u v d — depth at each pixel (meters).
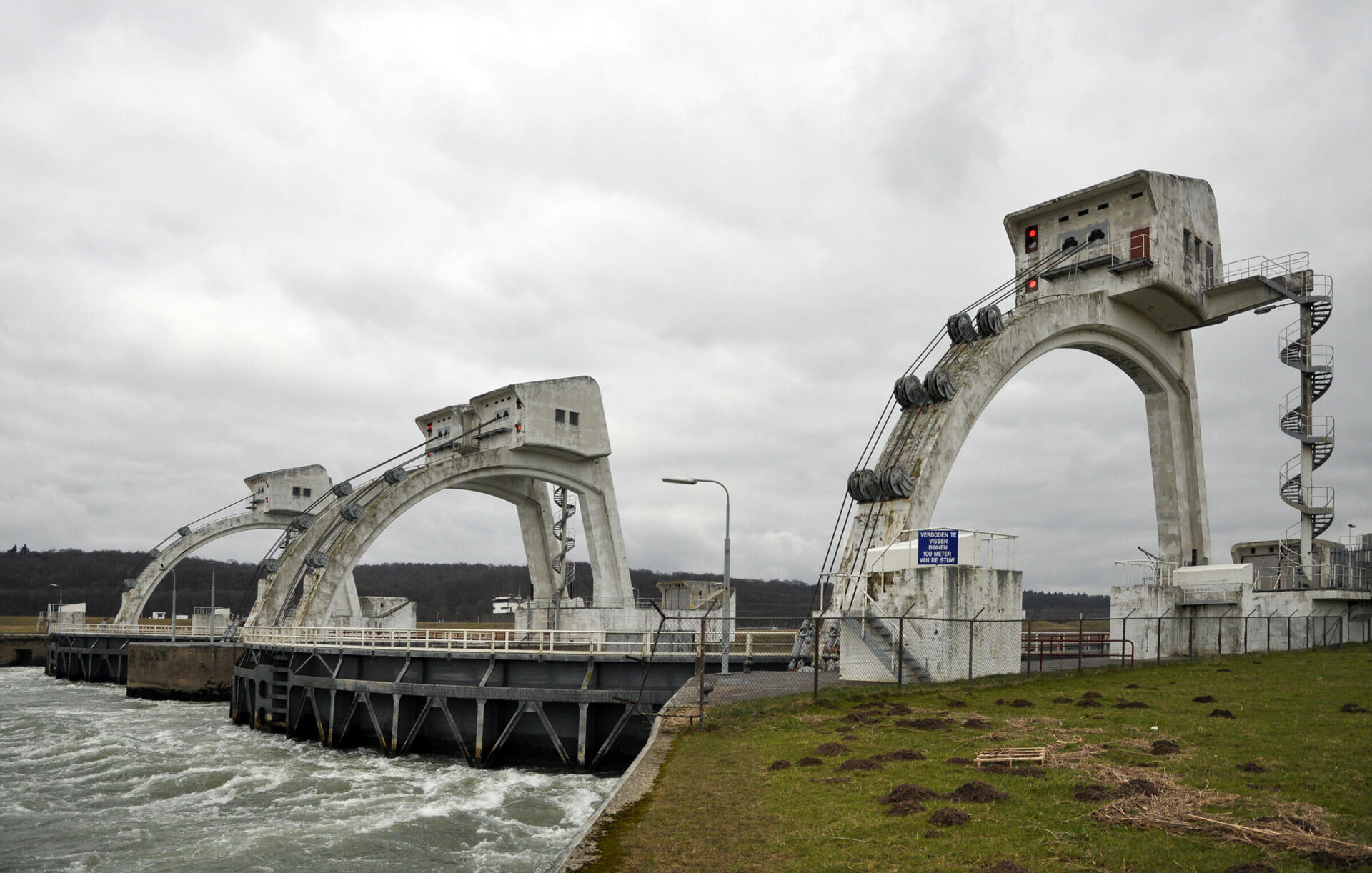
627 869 10.94
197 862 24.52
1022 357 42.09
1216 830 11.67
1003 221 49.22
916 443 38.28
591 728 39.53
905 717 21.56
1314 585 49.09
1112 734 18.67
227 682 69.81
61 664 95.06
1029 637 36.31
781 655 38.47
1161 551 51.44
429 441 69.25
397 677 46.38
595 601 68.50
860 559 36.81
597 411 68.88
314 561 59.44
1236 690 26.00
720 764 16.78
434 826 27.84
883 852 11.28
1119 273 45.72
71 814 31.23
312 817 29.92
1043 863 10.62
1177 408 52.03
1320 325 49.25
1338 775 14.56
